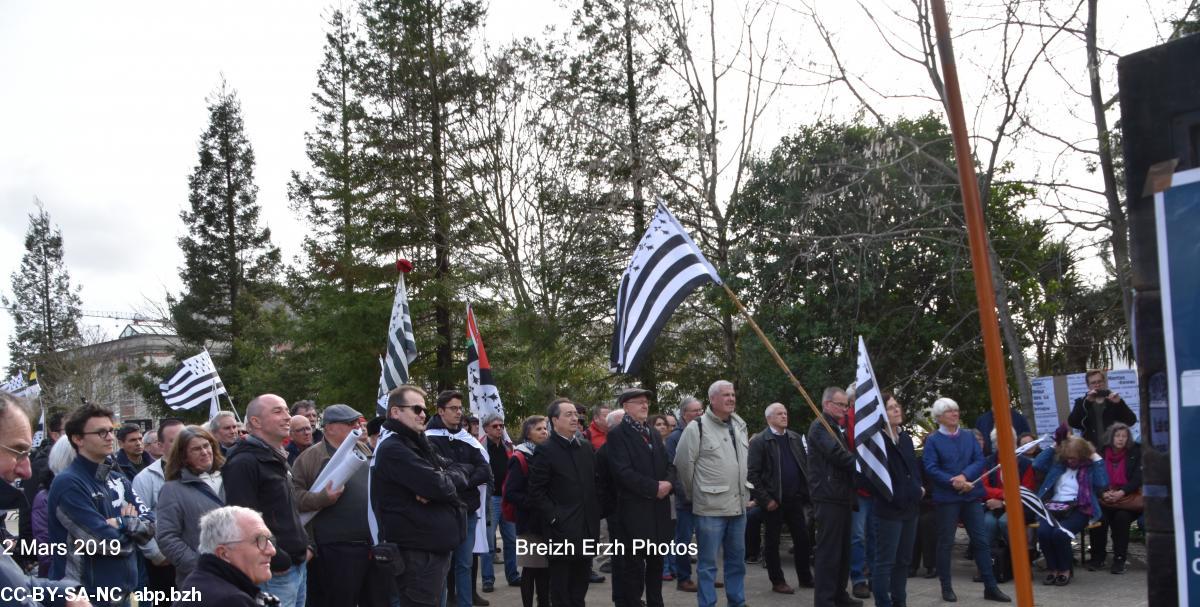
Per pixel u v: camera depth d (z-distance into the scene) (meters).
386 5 26.78
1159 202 2.15
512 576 11.33
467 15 27.47
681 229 7.45
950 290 15.98
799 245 15.98
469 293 26.16
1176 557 2.08
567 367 23.86
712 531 8.69
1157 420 2.16
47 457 10.03
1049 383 13.55
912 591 10.09
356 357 25.02
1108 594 9.68
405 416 6.71
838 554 8.32
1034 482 11.46
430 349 25.66
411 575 6.58
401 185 26.59
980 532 9.52
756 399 16.59
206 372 12.46
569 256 23.20
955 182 14.84
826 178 15.78
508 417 25.69
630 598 8.35
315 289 27.92
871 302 16.16
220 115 44.97
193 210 44.22
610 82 23.33
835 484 8.34
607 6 23.22
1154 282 2.17
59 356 48.31
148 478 7.33
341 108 30.58
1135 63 2.22
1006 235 15.84
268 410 6.24
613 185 22.52
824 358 15.96
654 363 22.52
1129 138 2.22
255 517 4.35
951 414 9.59
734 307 17.45
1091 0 12.41
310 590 6.96
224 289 43.94
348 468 6.85
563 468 8.13
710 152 21.30
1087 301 16.23
